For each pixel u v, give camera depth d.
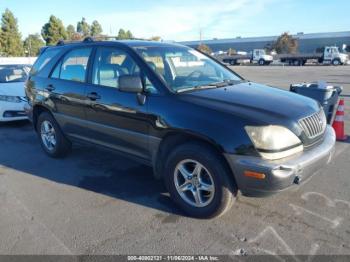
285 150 3.04
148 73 3.76
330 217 3.44
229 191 3.22
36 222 3.50
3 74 8.77
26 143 6.37
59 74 5.02
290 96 3.79
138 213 3.63
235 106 3.26
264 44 79.00
